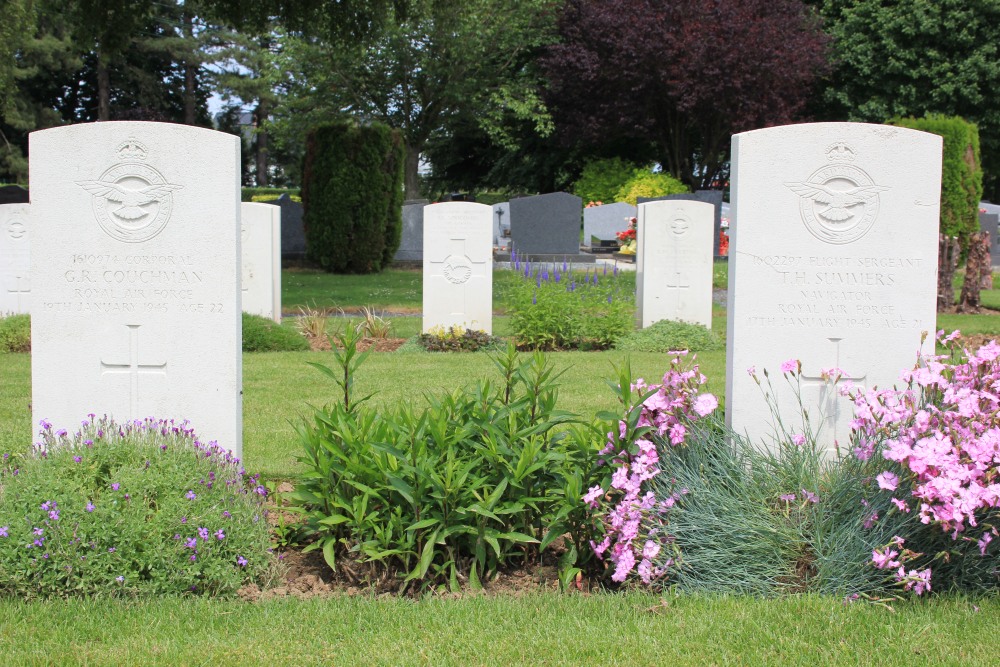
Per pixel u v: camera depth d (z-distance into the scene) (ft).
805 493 14.65
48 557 13.26
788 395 18.16
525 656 11.69
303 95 125.49
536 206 82.28
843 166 17.78
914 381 16.49
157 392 17.51
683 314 44.88
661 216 44.39
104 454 15.20
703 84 113.29
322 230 76.33
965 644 11.76
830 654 11.63
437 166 160.66
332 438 15.35
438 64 118.62
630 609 13.14
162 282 17.30
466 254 41.91
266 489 17.21
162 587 13.47
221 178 17.15
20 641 11.89
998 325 47.24
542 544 14.23
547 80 129.29
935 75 120.37
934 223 17.88
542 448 15.47
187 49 145.48
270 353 38.42
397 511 14.46
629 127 126.72
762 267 17.94
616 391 15.60
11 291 43.86
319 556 15.52
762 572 13.98
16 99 137.69
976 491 12.39
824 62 117.70
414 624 12.60
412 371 33.22
